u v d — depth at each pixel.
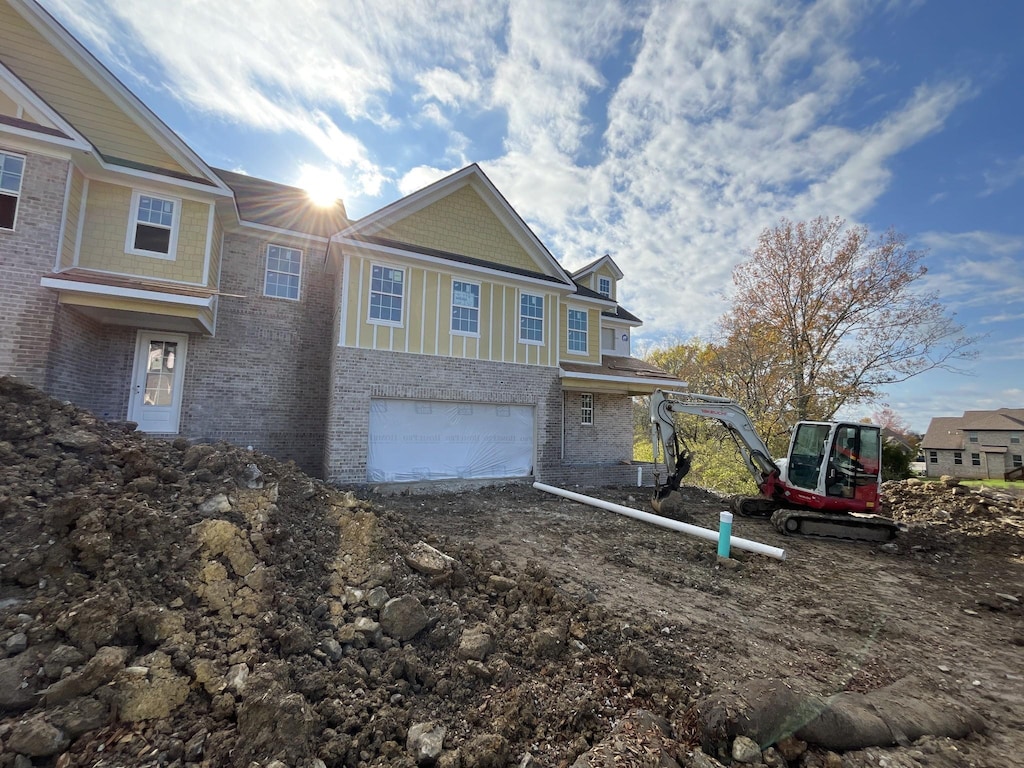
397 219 12.84
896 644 5.32
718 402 12.51
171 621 3.59
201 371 12.00
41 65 9.55
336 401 11.52
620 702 3.86
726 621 5.56
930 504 13.12
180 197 10.56
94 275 9.33
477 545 7.57
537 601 5.34
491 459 13.85
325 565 5.02
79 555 3.90
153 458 5.64
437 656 4.16
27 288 8.49
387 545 5.50
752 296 28.75
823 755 3.44
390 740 3.20
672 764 3.17
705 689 4.05
